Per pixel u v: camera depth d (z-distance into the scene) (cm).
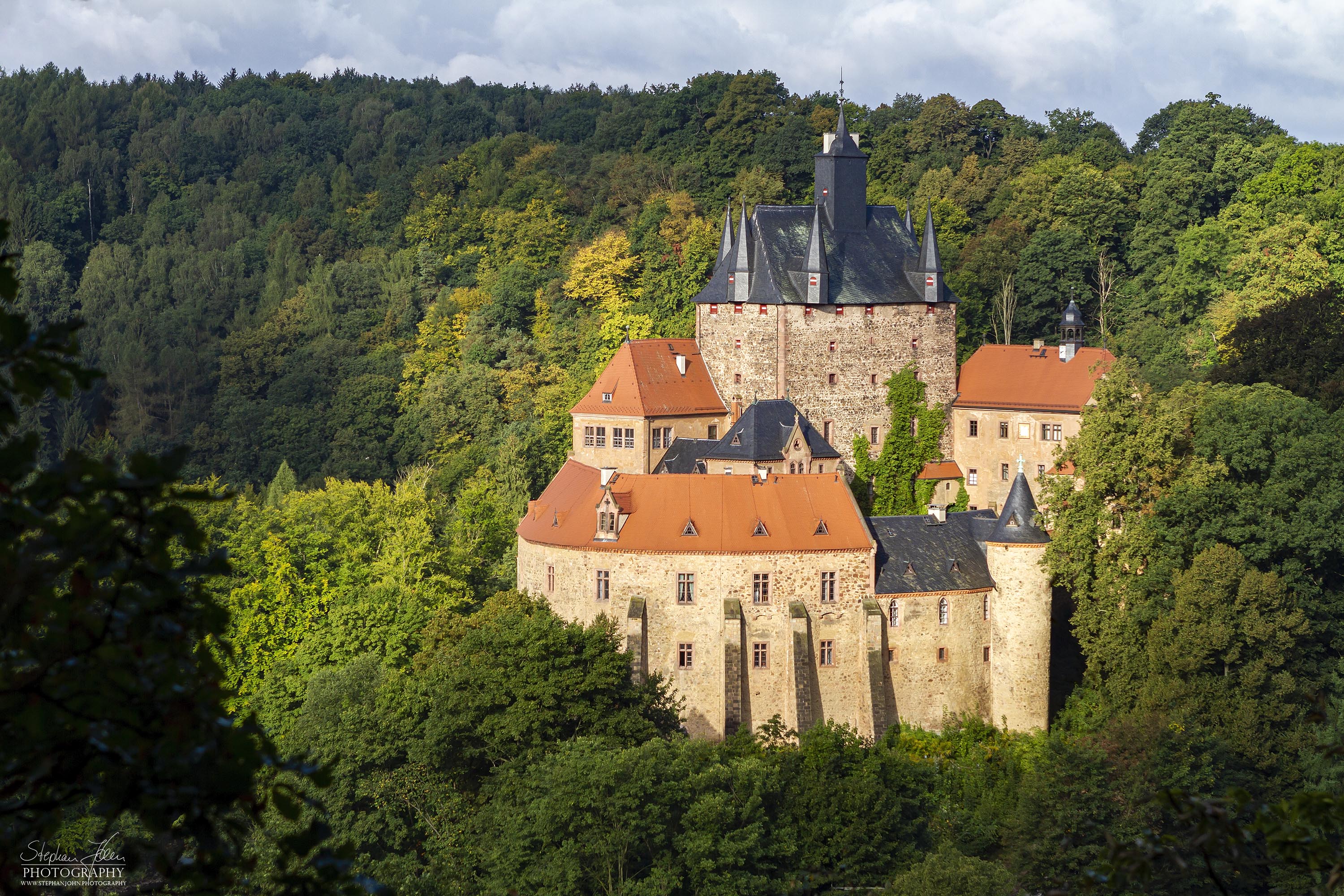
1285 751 8562
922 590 9275
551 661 7650
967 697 9431
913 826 7444
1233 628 8888
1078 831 7631
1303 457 9619
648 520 9275
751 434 11150
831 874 7062
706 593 9138
